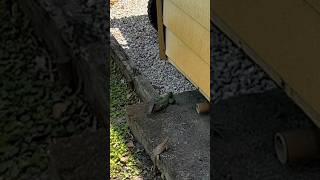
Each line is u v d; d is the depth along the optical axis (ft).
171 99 11.36
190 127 10.57
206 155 9.80
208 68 10.27
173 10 11.24
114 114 12.16
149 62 13.66
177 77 12.91
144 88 12.30
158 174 10.32
